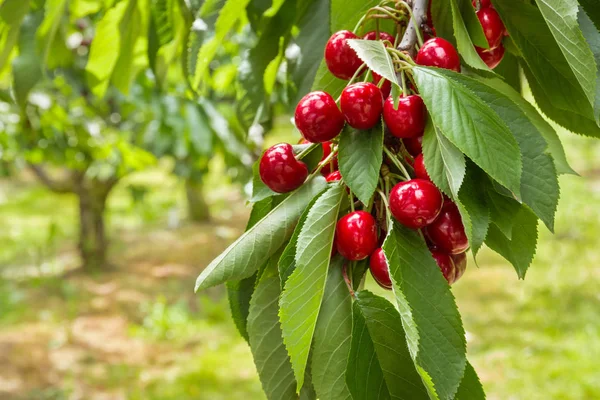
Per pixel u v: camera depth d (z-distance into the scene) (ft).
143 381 13.83
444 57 2.36
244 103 3.33
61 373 14.28
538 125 2.62
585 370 12.44
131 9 3.57
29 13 4.04
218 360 14.65
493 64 2.62
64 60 4.66
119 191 36.83
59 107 9.36
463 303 16.85
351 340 2.31
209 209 30.91
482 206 2.32
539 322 15.26
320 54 3.20
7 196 38.01
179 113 7.28
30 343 15.90
